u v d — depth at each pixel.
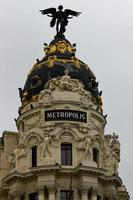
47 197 85.00
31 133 90.69
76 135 89.44
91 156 88.81
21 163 89.81
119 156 98.50
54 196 84.56
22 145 90.94
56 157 87.81
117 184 91.44
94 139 91.12
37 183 85.88
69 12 104.62
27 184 88.12
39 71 97.06
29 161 89.56
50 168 85.31
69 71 95.50
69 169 86.75
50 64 96.75
